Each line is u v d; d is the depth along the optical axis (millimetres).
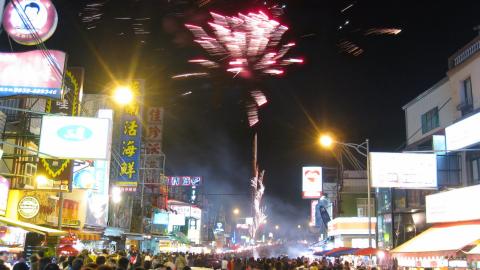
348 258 40562
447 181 26391
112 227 35656
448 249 16688
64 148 20828
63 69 20328
